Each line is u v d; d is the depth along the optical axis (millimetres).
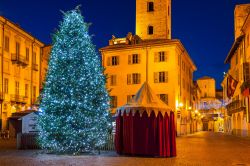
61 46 17688
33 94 44844
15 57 39531
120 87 46250
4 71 37562
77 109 16766
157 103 16828
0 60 36688
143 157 15758
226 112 60344
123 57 46594
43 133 17281
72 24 17906
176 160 14891
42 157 15250
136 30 51625
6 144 24109
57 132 16703
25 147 19516
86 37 18047
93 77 17578
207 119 95000
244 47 37750
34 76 45438
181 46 46312
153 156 15977
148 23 51000
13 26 39188
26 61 42688
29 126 27766
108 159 14703
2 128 36625
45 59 48875
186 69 55344
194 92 70438
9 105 38281
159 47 45000
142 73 45375
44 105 17297
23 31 41625
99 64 18328
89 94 17156
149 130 16141
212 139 35594
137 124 16312
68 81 17094
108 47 47469
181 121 48500
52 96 17109
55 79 17266
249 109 35031
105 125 17828
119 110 17375
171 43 44188
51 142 16969
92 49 18125
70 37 17703
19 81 41094
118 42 53219
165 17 50469
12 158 14820
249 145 25688
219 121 92438
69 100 16828
